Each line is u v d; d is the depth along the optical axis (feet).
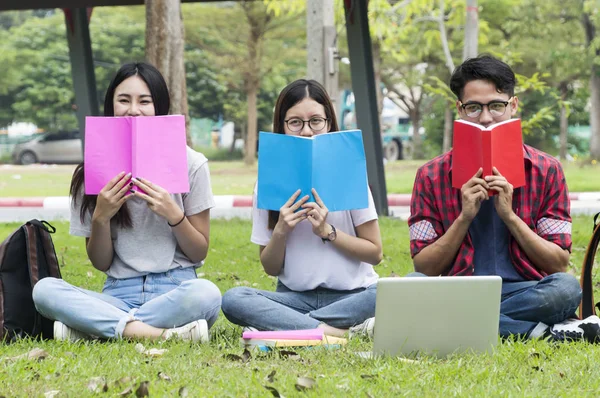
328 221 19.27
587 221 44.27
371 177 46.24
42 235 18.75
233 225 45.42
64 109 143.84
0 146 150.51
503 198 17.75
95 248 18.81
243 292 18.57
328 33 48.14
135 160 18.28
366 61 44.57
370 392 13.62
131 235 19.20
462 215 17.98
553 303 17.75
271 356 16.43
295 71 138.00
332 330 18.29
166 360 15.93
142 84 19.04
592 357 15.93
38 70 140.36
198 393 13.75
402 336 15.90
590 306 19.11
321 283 18.98
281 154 18.35
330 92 48.16
